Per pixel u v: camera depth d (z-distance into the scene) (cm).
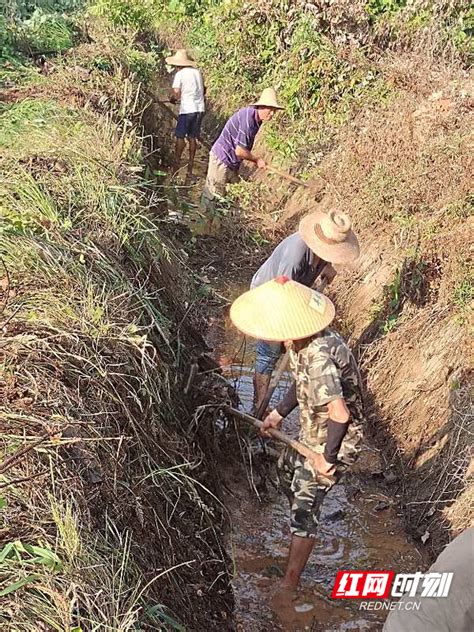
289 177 806
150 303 475
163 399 425
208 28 1341
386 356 573
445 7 1005
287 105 959
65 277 410
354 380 374
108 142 626
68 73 821
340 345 367
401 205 655
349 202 729
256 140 1016
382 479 505
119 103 792
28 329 365
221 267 789
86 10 1372
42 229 454
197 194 990
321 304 356
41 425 312
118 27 1286
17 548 259
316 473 386
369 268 659
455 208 593
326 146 874
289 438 400
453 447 455
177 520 380
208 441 478
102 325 390
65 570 266
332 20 980
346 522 469
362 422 388
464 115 721
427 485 466
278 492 492
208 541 411
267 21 1118
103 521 305
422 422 503
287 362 512
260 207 869
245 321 349
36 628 243
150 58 1112
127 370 388
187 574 364
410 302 581
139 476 350
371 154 742
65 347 365
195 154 1139
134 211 540
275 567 430
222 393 491
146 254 530
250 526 462
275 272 489
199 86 1016
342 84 918
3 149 562
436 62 898
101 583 274
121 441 339
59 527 275
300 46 963
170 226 763
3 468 281
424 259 580
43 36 991
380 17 1009
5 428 306
